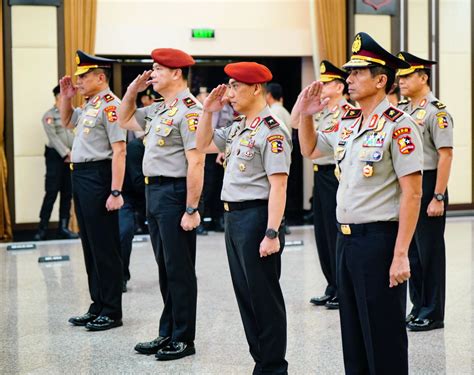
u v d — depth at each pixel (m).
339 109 5.77
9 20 9.48
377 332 3.37
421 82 5.17
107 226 5.33
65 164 9.31
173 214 4.62
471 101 11.08
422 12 10.71
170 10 10.33
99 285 5.37
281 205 3.88
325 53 10.30
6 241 9.22
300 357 4.64
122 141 5.24
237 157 3.99
